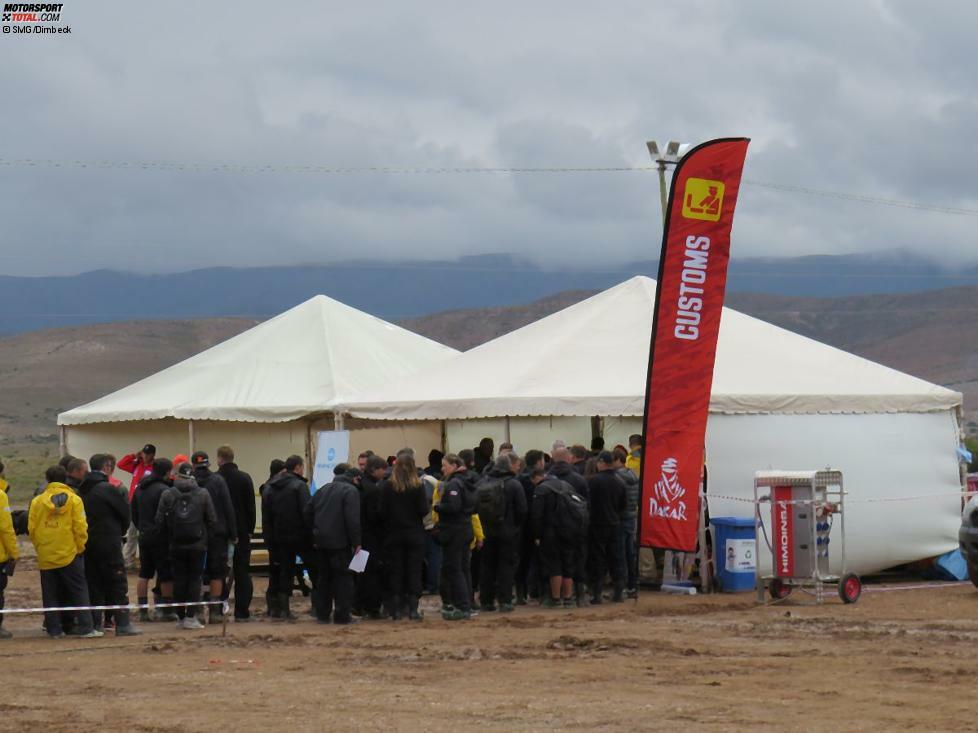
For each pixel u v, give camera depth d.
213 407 37.12
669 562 28.27
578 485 25.23
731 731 12.97
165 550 23.61
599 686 16.03
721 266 24.84
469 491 23.42
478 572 26.16
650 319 32.34
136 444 40.47
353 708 14.74
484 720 13.83
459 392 30.53
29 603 27.92
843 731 12.89
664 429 24.94
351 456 41.12
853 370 31.66
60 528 21.28
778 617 23.08
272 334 41.94
